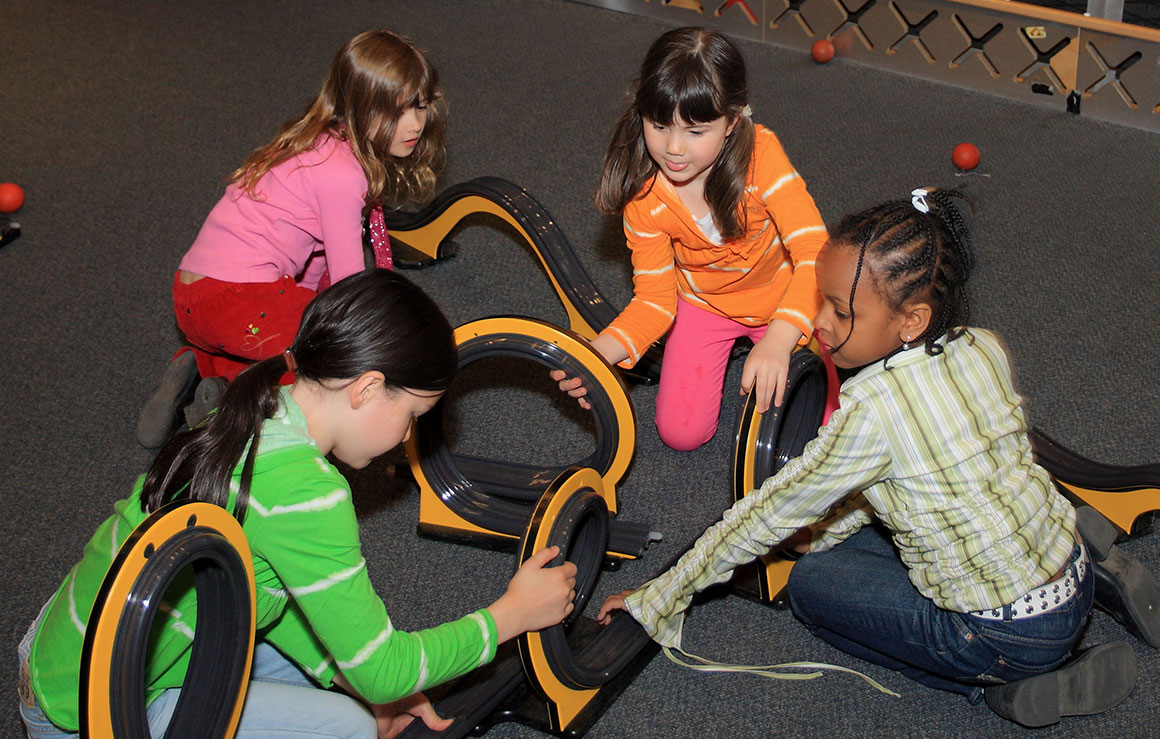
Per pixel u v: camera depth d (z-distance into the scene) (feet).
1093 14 11.22
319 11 14.93
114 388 7.89
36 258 9.52
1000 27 11.46
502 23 14.28
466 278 9.14
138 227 10.00
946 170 10.34
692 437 7.07
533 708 5.34
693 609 6.00
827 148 10.84
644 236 6.39
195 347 7.38
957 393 4.42
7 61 13.70
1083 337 8.01
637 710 5.41
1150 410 7.27
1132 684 5.12
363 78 6.32
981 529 4.51
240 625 3.87
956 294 4.26
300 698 4.53
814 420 6.37
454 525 6.51
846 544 5.68
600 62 13.03
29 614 6.02
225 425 3.82
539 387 7.86
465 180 10.46
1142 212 9.52
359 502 6.84
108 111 12.30
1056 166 10.34
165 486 3.78
